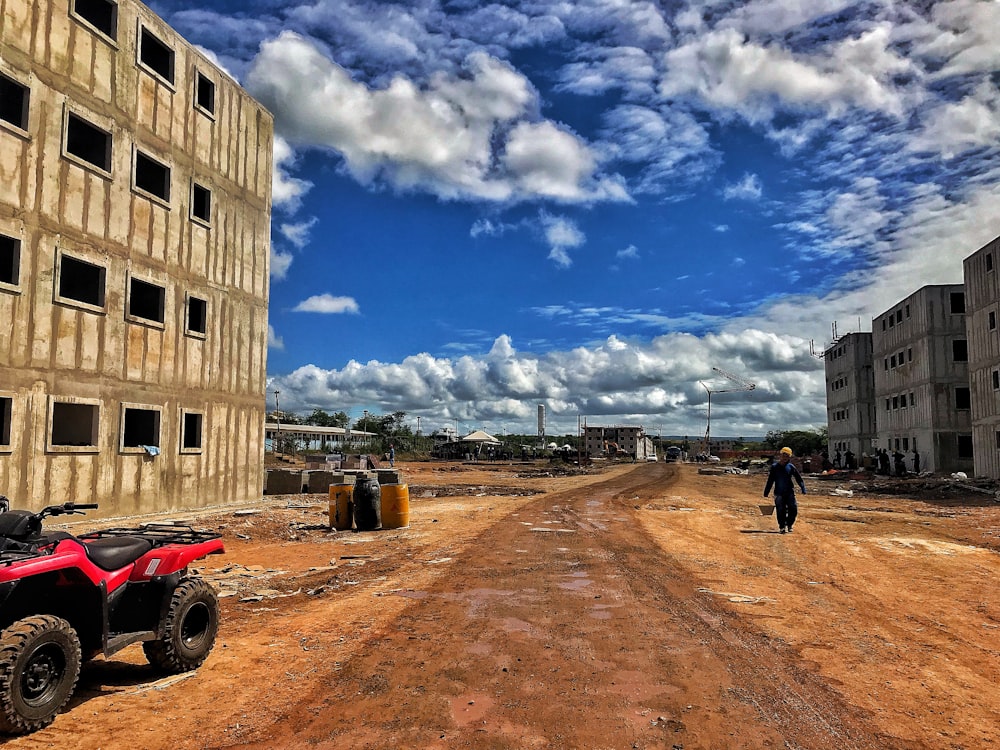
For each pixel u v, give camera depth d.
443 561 10.91
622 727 4.36
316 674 5.45
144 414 18.44
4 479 13.73
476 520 17.05
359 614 7.44
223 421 20.89
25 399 14.21
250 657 5.93
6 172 13.96
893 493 28.06
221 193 21.12
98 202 16.23
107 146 16.67
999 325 31.91
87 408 16.50
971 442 38.78
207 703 4.84
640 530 14.81
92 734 4.29
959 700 4.87
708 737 4.21
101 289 16.33
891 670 5.52
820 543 12.85
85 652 5.08
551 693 4.98
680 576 9.48
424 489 30.44
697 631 6.65
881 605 7.79
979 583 9.11
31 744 4.12
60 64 15.27
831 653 5.96
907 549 12.17
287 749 4.06
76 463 15.41
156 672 5.52
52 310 14.91
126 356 16.98
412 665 5.65
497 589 8.66
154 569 5.41
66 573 4.86
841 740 4.18
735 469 51.94
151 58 19.16
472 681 5.25
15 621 4.69
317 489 27.12
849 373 56.56
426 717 4.54
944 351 39.66
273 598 8.37
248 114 22.77
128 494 16.89
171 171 18.84
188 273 19.45
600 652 5.98
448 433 132.50
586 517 17.73
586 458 80.06
